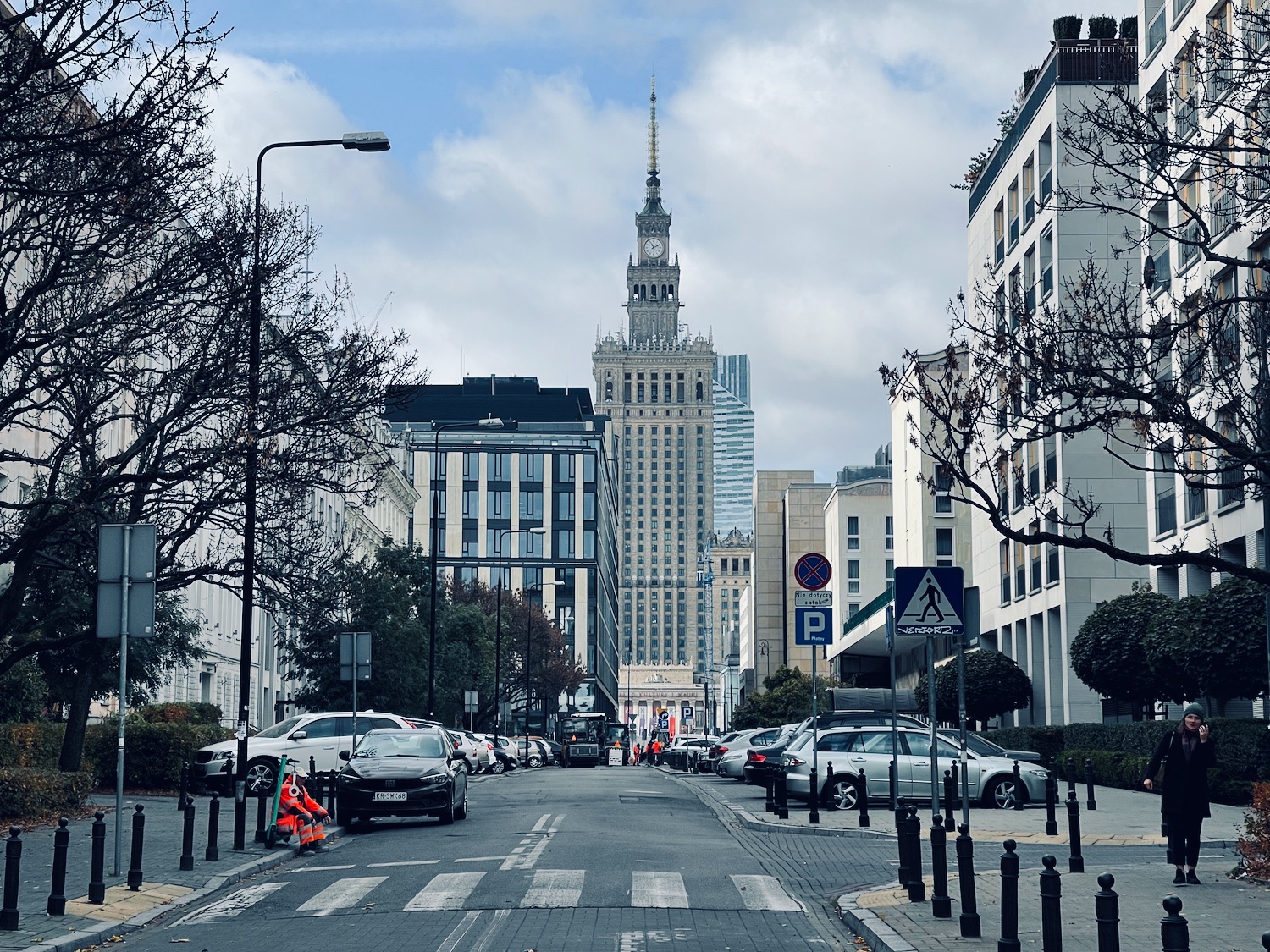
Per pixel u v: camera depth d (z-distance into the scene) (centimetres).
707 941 1244
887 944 1183
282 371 2697
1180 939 724
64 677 3519
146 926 1414
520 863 1842
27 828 2389
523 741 8594
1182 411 1589
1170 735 1606
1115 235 4803
